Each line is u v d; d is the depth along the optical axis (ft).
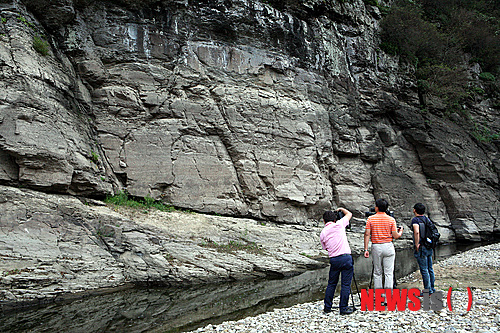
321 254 44.75
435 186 70.38
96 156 40.63
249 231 44.37
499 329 15.69
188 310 24.16
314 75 60.29
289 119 54.44
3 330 20.39
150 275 30.45
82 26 44.50
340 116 62.59
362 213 59.88
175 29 48.98
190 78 48.60
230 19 52.16
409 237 59.77
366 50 69.41
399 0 83.20
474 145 77.20
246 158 49.93
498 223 69.82
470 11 93.76
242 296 27.86
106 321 21.91
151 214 40.27
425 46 80.18
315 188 54.70
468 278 31.22
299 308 22.67
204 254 35.22
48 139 34.53
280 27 56.34
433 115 77.46
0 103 32.40
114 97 44.09
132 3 46.78
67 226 31.32
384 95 68.95
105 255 30.91
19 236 28.37
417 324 17.11
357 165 63.82
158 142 44.91
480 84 90.07
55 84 37.93
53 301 25.66
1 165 32.24
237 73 52.37
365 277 34.94
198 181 46.14
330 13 65.98
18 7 38.19
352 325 17.43
